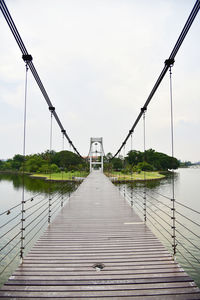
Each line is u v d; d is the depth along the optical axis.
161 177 32.78
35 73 4.33
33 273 2.45
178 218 10.43
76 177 24.41
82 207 6.10
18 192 19.38
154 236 3.72
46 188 21.39
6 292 2.13
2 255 6.39
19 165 49.97
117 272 2.49
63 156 42.19
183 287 2.22
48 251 3.07
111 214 5.29
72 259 2.81
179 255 6.40
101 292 2.13
